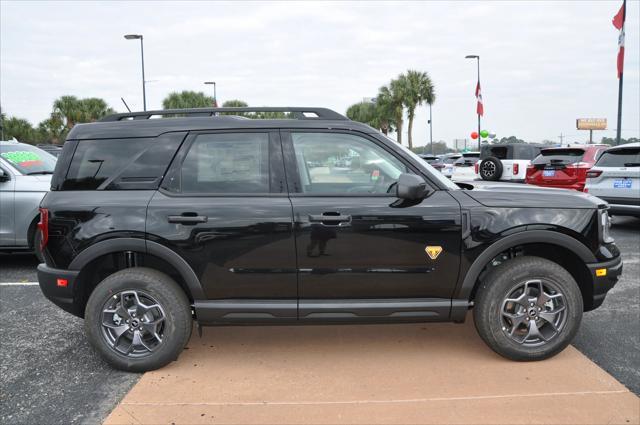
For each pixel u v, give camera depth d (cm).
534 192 362
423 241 339
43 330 441
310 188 348
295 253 339
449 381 332
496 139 3769
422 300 348
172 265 343
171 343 346
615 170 862
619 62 1700
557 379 332
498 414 290
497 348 353
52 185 356
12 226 627
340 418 289
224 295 346
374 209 338
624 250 740
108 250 339
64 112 3844
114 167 352
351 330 431
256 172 350
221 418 292
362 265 341
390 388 325
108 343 349
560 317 351
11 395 324
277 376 345
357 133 355
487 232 340
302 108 368
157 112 372
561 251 374
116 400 317
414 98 4216
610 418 285
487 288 348
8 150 671
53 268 351
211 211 338
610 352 377
